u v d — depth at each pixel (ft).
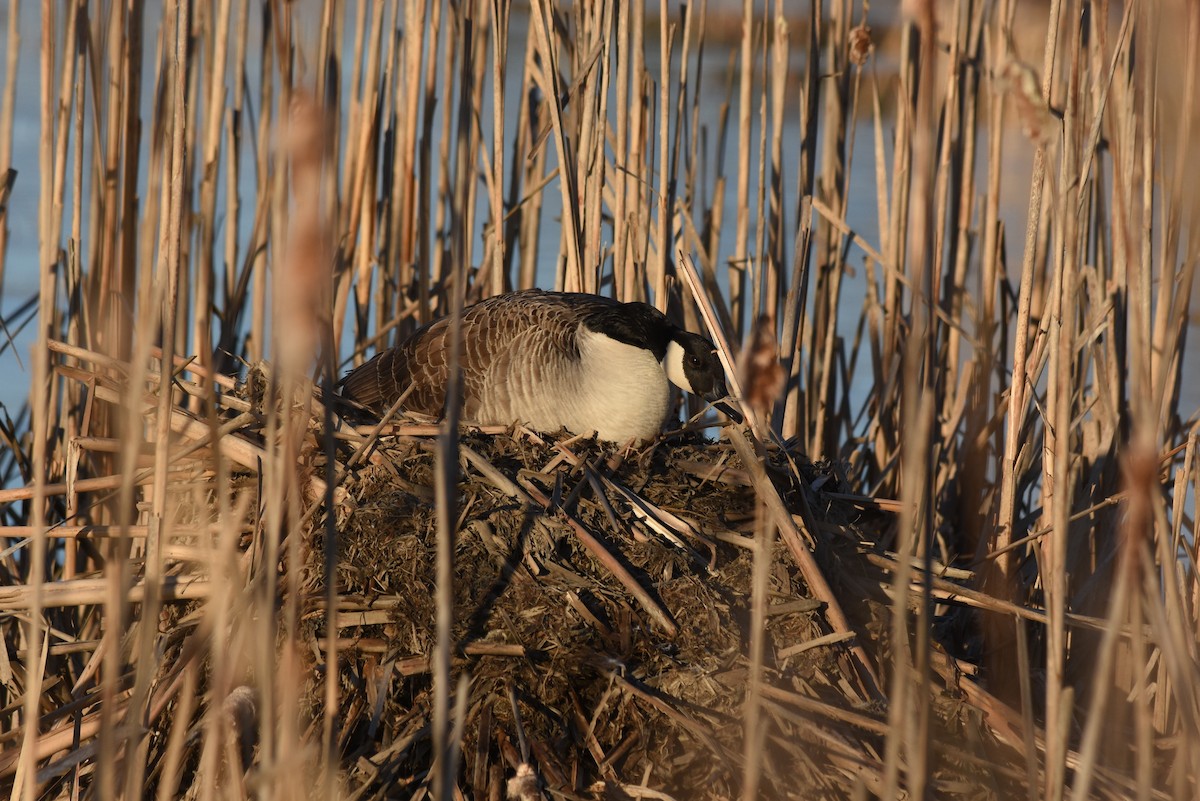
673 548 22.30
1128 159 21.26
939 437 31.27
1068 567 27.12
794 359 30.07
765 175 27.63
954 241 31.19
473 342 27.53
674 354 26.81
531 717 20.01
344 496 22.63
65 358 28.30
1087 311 27.35
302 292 9.23
